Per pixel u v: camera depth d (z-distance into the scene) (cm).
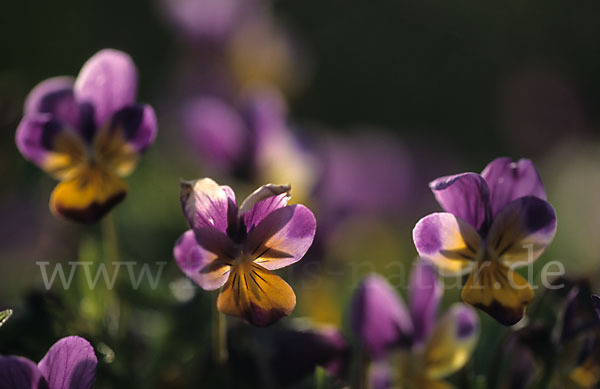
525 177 41
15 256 61
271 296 40
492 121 226
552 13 235
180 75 119
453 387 44
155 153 96
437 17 234
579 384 42
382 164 103
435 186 41
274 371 43
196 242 40
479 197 41
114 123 44
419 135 223
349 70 228
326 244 61
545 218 41
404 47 232
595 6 234
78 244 52
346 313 48
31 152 44
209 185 40
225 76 117
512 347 43
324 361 43
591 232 82
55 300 43
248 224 41
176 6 122
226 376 42
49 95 44
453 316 43
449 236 41
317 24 231
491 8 234
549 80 226
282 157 60
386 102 229
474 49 234
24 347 43
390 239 86
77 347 39
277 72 119
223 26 117
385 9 233
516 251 41
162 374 44
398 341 44
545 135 218
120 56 44
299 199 60
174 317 45
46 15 168
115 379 43
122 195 43
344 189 74
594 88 230
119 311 44
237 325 43
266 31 120
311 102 221
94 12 177
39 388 39
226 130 58
